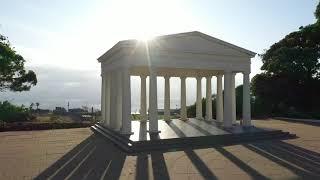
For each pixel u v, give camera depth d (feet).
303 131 118.11
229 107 109.81
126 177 58.39
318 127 130.31
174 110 244.22
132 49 95.55
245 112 113.80
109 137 102.12
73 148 88.12
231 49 108.17
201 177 57.67
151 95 98.58
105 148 87.04
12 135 116.26
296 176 57.67
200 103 148.97
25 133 121.80
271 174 59.16
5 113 159.63
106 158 74.33
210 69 105.81
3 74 164.66
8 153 82.17
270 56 202.28
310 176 57.62
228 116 110.22
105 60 119.85
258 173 59.93
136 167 65.46
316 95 192.65
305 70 186.29
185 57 101.24
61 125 140.97
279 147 85.76
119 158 74.02
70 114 211.00
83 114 208.54
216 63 105.91
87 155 78.28
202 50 103.24
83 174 60.80
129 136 91.35
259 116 188.03
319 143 91.91
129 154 78.28
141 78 141.49
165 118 143.43
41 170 64.28
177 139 87.81
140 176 58.90
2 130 130.00
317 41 192.13
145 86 141.38
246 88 112.47
